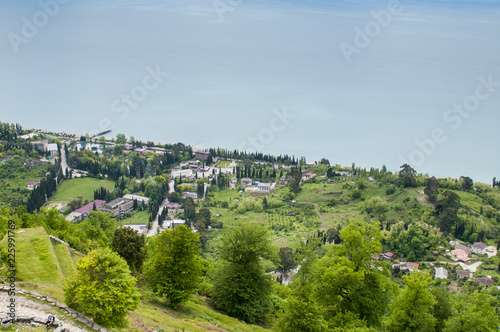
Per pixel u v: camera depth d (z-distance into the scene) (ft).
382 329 222.48
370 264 239.91
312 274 241.96
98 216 352.49
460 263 502.79
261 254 256.52
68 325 157.38
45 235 262.06
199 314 236.63
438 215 618.03
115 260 176.24
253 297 251.19
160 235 239.50
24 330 149.48
